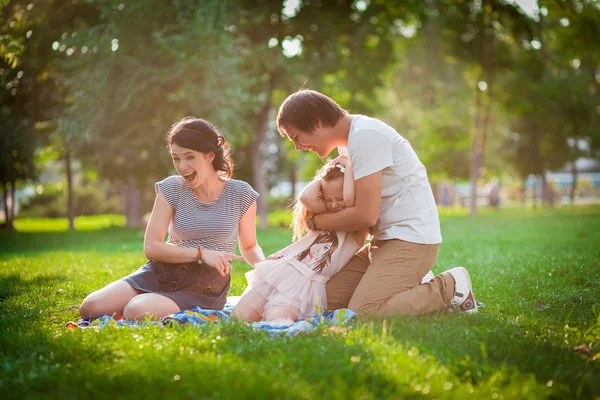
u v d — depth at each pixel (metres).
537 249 9.43
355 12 20.48
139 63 14.44
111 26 14.10
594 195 53.25
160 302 4.16
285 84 19.53
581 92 26.89
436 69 28.27
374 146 4.16
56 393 2.60
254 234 4.69
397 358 2.94
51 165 36.19
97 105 14.91
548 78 26.81
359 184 4.17
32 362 3.02
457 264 7.73
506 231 14.31
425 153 35.50
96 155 16.22
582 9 18.53
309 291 4.27
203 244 4.48
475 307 4.42
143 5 13.92
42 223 31.23
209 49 14.47
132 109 14.96
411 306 4.11
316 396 2.45
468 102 28.94
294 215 4.52
